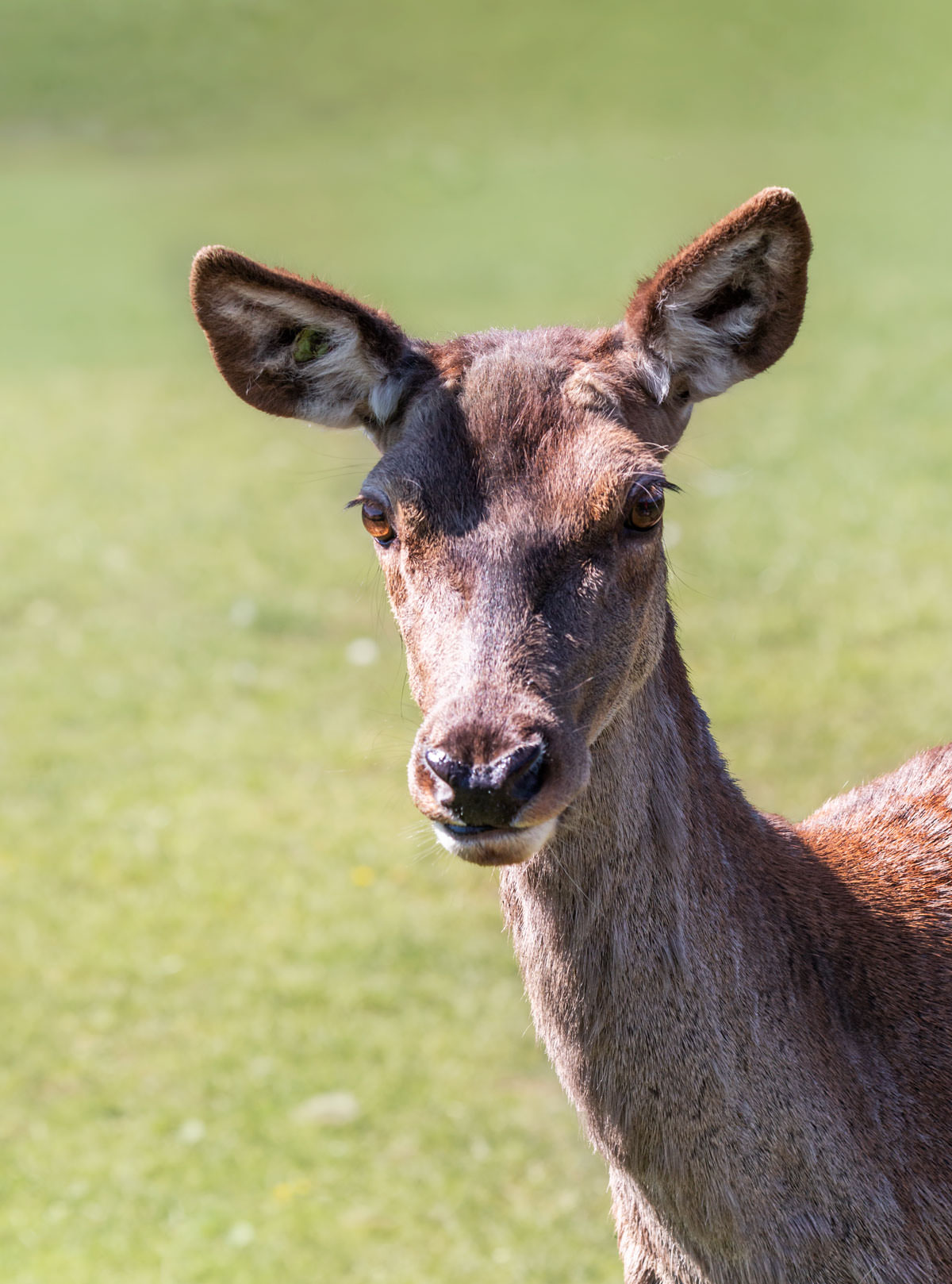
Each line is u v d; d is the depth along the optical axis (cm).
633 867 530
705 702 1434
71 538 2070
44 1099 1019
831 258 3412
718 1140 534
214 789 1405
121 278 3941
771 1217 535
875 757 1313
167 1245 872
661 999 531
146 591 1873
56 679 1644
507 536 510
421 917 1195
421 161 5266
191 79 6631
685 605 1659
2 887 1265
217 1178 934
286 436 2564
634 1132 542
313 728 1509
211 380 2975
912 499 1909
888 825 652
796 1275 539
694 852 541
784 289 566
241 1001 1107
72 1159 957
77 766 1461
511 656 490
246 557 1966
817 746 1341
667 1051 532
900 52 6084
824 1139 534
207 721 1536
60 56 6881
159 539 2052
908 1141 549
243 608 1792
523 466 521
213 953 1164
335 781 1412
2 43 7006
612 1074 540
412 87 6419
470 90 6312
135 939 1189
